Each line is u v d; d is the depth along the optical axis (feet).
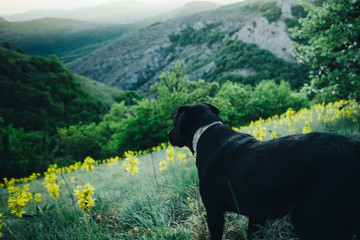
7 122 172.45
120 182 20.34
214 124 6.74
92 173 35.86
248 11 624.59
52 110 202.08
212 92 213.46
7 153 93.15
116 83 534.37
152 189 13.28
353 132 16.05
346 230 3.75
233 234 8.09
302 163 4.09
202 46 552.00
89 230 9.01
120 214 11.25
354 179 3.66
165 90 96.58
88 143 121.39
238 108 116.06
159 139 81.87
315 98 136.15
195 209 10.02
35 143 116.26
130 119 83.97
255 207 4.87
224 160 5.49
